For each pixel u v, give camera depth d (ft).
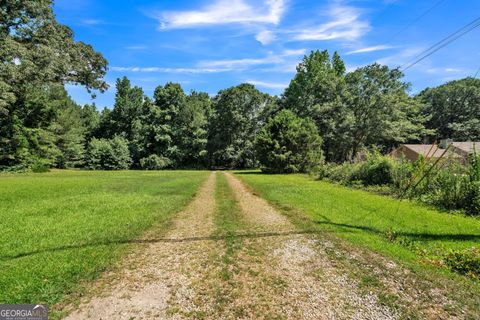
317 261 16.66
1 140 96.27
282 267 15.89
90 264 15.75
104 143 156.25
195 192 45.29
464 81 146.00
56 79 74.13
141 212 28.68
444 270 15.20
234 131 164.04
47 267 15.08
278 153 98.07
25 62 61.11
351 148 128.67
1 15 62.34
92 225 23.56
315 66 139.23
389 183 45.91
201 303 12.21
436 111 148.56
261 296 12.81
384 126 116.78
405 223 24.18
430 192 34.81
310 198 37.63
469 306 11.87
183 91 171.63
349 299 12.53
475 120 127.65
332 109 125.08
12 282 13.41
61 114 132.36
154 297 12.67
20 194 40.06
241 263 16.44
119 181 63.36
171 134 164.04
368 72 116.37
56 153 124.77
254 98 161.48
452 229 22.25
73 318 11.03
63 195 39.93
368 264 16.12
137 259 16.92
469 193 29.43
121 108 178.09
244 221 26.04
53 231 21.68
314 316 11.27
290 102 147.95
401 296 12.72
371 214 27.71
